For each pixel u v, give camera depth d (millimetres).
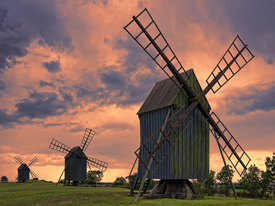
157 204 18500
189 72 25531
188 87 24078
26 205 19531
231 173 40469
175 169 22750
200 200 22156
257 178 38500
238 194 40562
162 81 29375
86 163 47812
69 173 46250
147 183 25812
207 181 41281
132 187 25891
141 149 26922
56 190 29625
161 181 24188
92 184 48969
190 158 24094
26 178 62500
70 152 46750
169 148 22891
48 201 20953
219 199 23797
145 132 26641
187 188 23484
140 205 18125
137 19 21094
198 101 24375
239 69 27641
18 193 26938
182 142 23734
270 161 38562
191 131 24625
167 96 25125
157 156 24266
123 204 18766
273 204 20172
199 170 24656
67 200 21156
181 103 24094
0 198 23438
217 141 25203
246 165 26484
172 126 21703
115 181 49594
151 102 27422
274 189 37656
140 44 21266
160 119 24594
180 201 20703
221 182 41125
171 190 24375
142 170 26031
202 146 25297
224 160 25328
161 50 22172
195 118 25172
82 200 21016
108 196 23734
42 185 45438
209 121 25672
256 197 37500
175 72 23062
